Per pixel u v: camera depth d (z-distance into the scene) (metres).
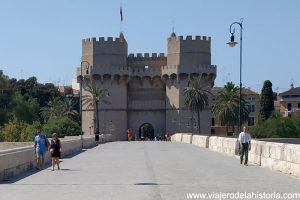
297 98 133.00
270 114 114.62
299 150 19.50
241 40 41.00
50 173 22.09
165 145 56.66
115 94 110.19
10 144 53.00
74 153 40.12
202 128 108.12
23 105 114.19
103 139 75.31
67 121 94.69
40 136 24.27
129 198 14.09
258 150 26.00
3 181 18.84
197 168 23.81
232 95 107.62
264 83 115.62
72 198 14.20
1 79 115.62
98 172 22.22
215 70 109.88
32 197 14.49
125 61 112.50
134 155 35.62
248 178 19.16
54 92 140.62
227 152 36.81
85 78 111.12
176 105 109.19
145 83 113.69
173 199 13.77
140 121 113.94
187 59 108.94
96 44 110.31
